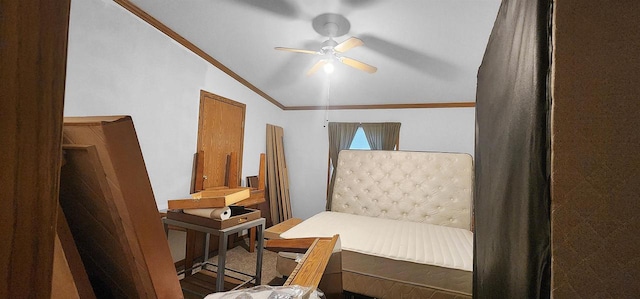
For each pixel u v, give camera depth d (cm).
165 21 272
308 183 516
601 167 43
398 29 255
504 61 77
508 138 69
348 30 261
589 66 44
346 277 193
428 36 262
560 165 45
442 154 297
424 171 298
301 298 68
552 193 46
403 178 304
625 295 42
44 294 29
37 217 28
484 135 106
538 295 48
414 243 206
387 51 297
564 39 45
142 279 48
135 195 46
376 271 188
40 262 28
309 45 301
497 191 79
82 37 217
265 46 311
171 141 297
